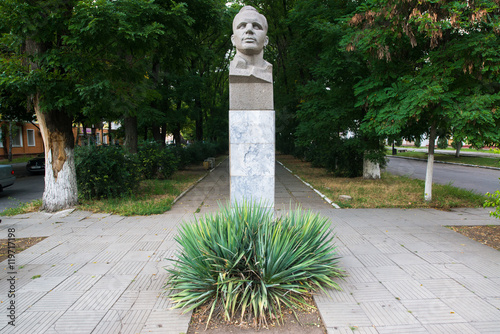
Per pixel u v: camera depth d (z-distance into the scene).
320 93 11.88
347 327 2.76
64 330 2.76
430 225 6.16
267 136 4.59
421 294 3.35
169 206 7.82
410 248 4.80
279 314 2.98
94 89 6.42
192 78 16.38
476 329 2.74
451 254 4.54
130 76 8.20
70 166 7.71
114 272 3.99
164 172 13.43
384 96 7.15
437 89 5.99
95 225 6.26
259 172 4.61
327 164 14.93
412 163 24.97
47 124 7.39
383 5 6.66
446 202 8.20
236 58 4.66
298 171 16.86
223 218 3.58
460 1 5.87
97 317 2.96
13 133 25.89
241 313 2.98
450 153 33.50
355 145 12.12
